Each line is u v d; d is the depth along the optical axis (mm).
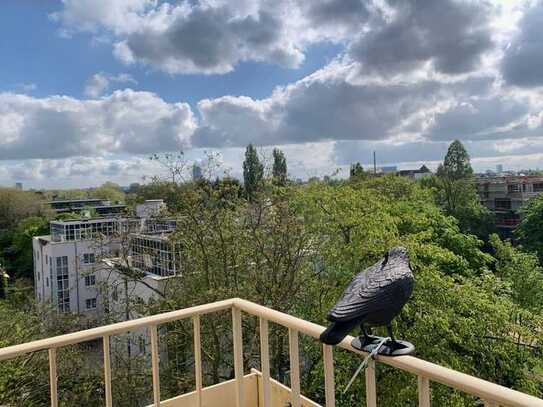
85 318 8820
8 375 6504
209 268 8773
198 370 2283
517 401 1036
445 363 8125
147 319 2098
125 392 7582
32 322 8438
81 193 40281
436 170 44531
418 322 8695
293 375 1851
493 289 10227
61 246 21938
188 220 8734
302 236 9070
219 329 7664
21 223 32781
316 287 9641
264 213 8836
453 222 18250
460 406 7434
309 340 8641
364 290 1271
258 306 2125
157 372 2152
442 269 12922
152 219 9211
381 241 9805
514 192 46219
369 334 1466
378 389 8234
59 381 7168
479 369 8945
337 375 8406
